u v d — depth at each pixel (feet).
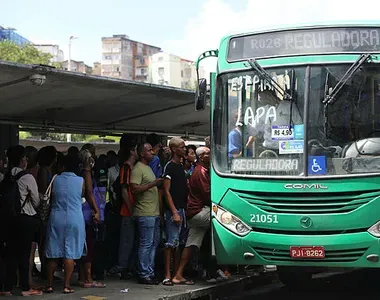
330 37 23.86
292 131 23.26
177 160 27.94
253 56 24.73
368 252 21.80
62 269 32.60
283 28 24.52
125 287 27.02
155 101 40.60
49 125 46.03
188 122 52.70
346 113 22.98
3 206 23.72
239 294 30.04
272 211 22.76
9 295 24.26
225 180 23.90
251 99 24.32
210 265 29.27
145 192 27.48
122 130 52.54
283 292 30.32
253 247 23.12
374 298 27.84
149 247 27.61
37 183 26.45
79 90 34.40
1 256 24.13
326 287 31.37
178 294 25.39
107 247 30.40
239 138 24.16
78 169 25.99
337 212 22.04
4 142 44.01
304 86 23.53
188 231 28.27
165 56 411.75
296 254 22.29
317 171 22.52
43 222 25.99
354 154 22.40
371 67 23.25
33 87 32.45
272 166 23.18
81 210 25.21
